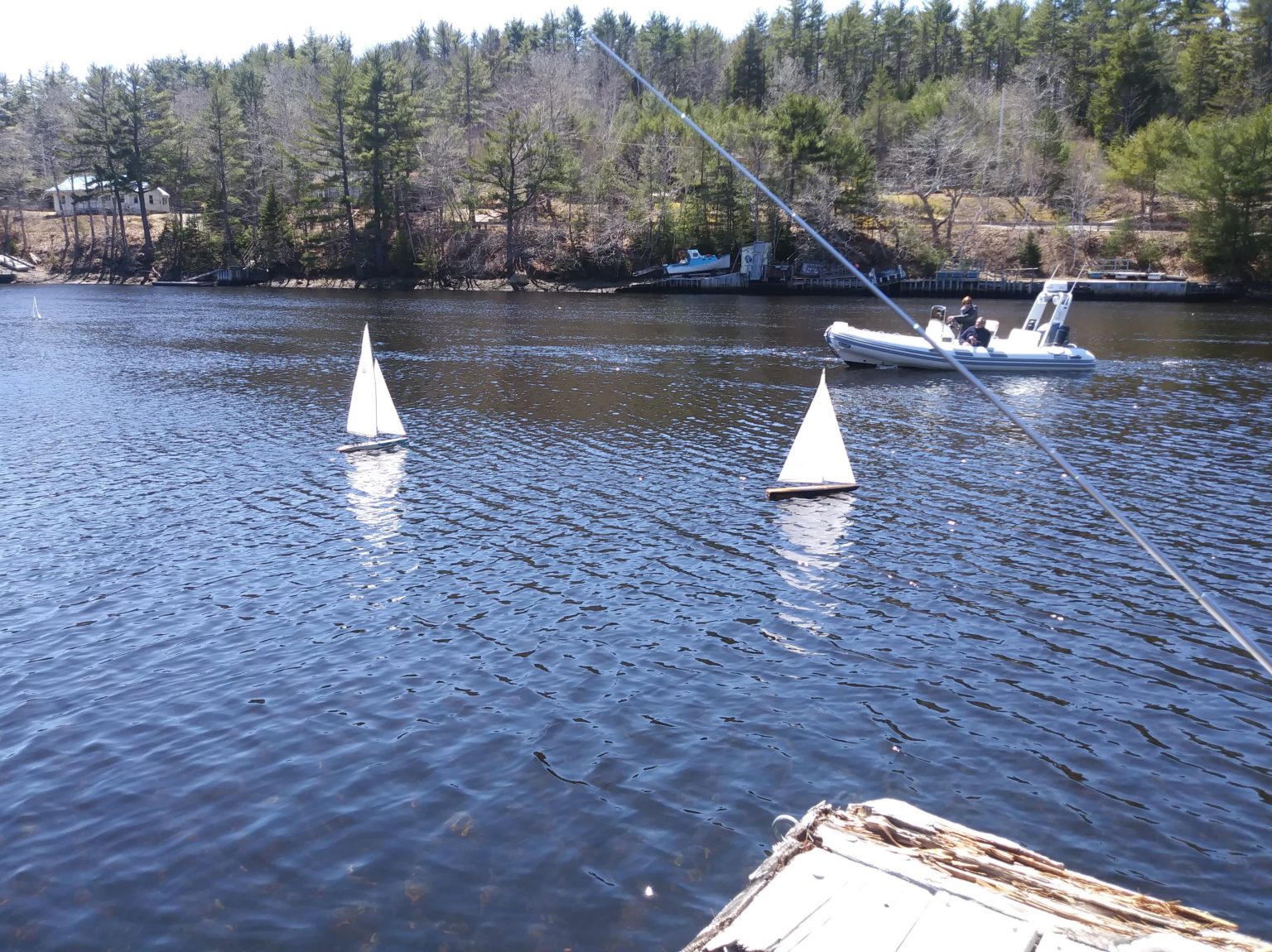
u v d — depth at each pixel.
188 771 10.98
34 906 8.80
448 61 161.00
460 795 10.51
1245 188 82.00
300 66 152.88
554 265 98.12
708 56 145.50
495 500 21.67
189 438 27.94
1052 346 41.38
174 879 9.16
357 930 8.49
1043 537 19.19
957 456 25.97
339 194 106.31
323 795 10.50
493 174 97.25
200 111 115.38
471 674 13.38
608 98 127.81
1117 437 28.30
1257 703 12.70
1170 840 9.79
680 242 96.88
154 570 17.22
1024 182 101.81
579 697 12.73
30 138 131.12
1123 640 14.56
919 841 8.05
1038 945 6.73
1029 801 10.45
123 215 120.25
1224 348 49.03
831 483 22.62
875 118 105.50
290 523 19.94
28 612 15.39
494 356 45.69
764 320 64.38
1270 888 9.05
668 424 30.19
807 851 7.89
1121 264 89.56
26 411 31.70
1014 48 135.00
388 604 15.77
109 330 57.03
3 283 105.31
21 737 11.70
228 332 56.28
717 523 20.02
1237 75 103.31
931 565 17.62
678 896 8.91
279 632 14.70
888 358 41.84
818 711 12.38
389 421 27.25
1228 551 18.34
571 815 10.12
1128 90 109.00
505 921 8.59
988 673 13.48
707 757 11.27
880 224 95.31
